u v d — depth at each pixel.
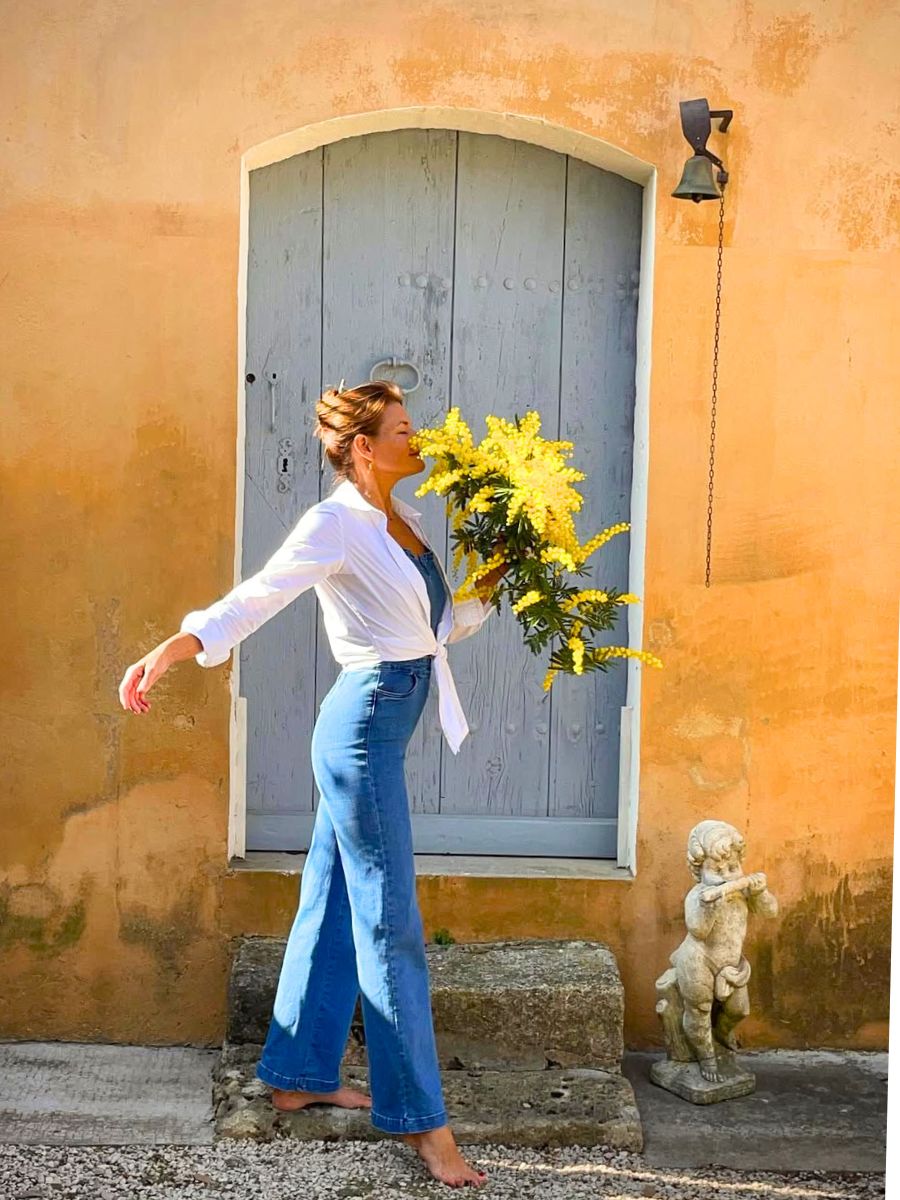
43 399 4.38
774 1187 3.74
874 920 4.57
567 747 4.80
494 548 3.86
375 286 4.66
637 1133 3.91
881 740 4.54
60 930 4.50
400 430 3.77
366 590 3.65
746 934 4.52
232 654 4.49
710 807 4.54
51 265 4.36
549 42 4.37
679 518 4.49
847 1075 4.42
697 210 4.42
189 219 4.36
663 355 4.45
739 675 4.52
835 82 4.41
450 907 4.54
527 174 4.65
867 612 4.52
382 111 4.37
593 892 4.54
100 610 4.43
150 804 4.48
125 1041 4.52
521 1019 4.19
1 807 4.46
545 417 4.71
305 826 4.76
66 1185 3.65
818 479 4.49
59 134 4.33
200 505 4.42
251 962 4.33
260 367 4.66
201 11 4.33
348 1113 3.96
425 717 4.78
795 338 4.46
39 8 4.31
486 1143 3.90
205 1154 3.82
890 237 4.45
